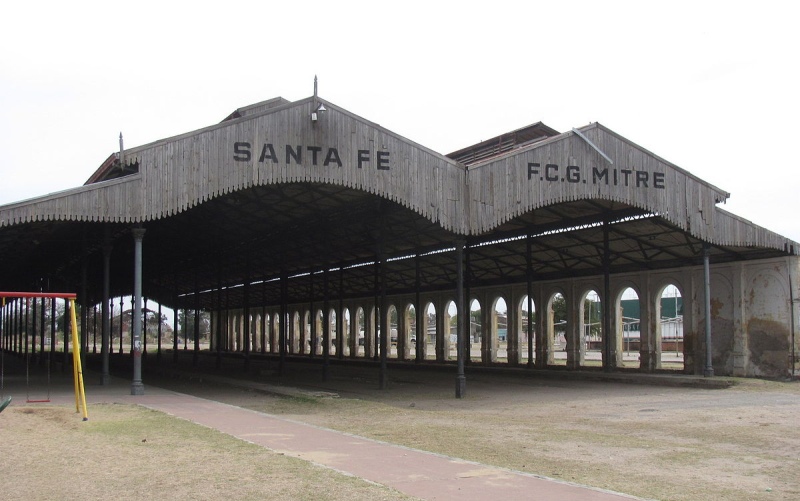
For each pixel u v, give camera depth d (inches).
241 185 823.7
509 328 1632.6
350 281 2033.7
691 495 350.3
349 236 1354.6
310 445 479.5
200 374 1366.9
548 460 448.5
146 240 1454.2
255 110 1040.2
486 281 1678.2
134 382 848.9
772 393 938.1
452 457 440.5
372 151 882.1
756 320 1147.9
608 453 478.9
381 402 885.2
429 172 904.9
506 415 726.5
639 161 1026.1
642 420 671.8
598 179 992.9
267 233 1380.4
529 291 1355.8
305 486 337.7
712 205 1077.1
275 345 2935.5
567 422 660.7
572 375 1242.0
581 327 1455.5
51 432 531.2
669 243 1193.4
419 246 1451.8
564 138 976.9
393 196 882.8
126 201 778.2
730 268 1189.1
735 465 436.5
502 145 1104.8
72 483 346.9
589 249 1317.7
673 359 1979.6
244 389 1046.4
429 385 1160.8
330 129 865.5
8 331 3083.2
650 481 384.2
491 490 343.6
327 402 828.6
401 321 2033.7
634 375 1155.9
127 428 552.4
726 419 673.0
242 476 361.1
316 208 1162.6
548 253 1389.0
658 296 1309.1
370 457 434.3
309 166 850.8
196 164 810.2
